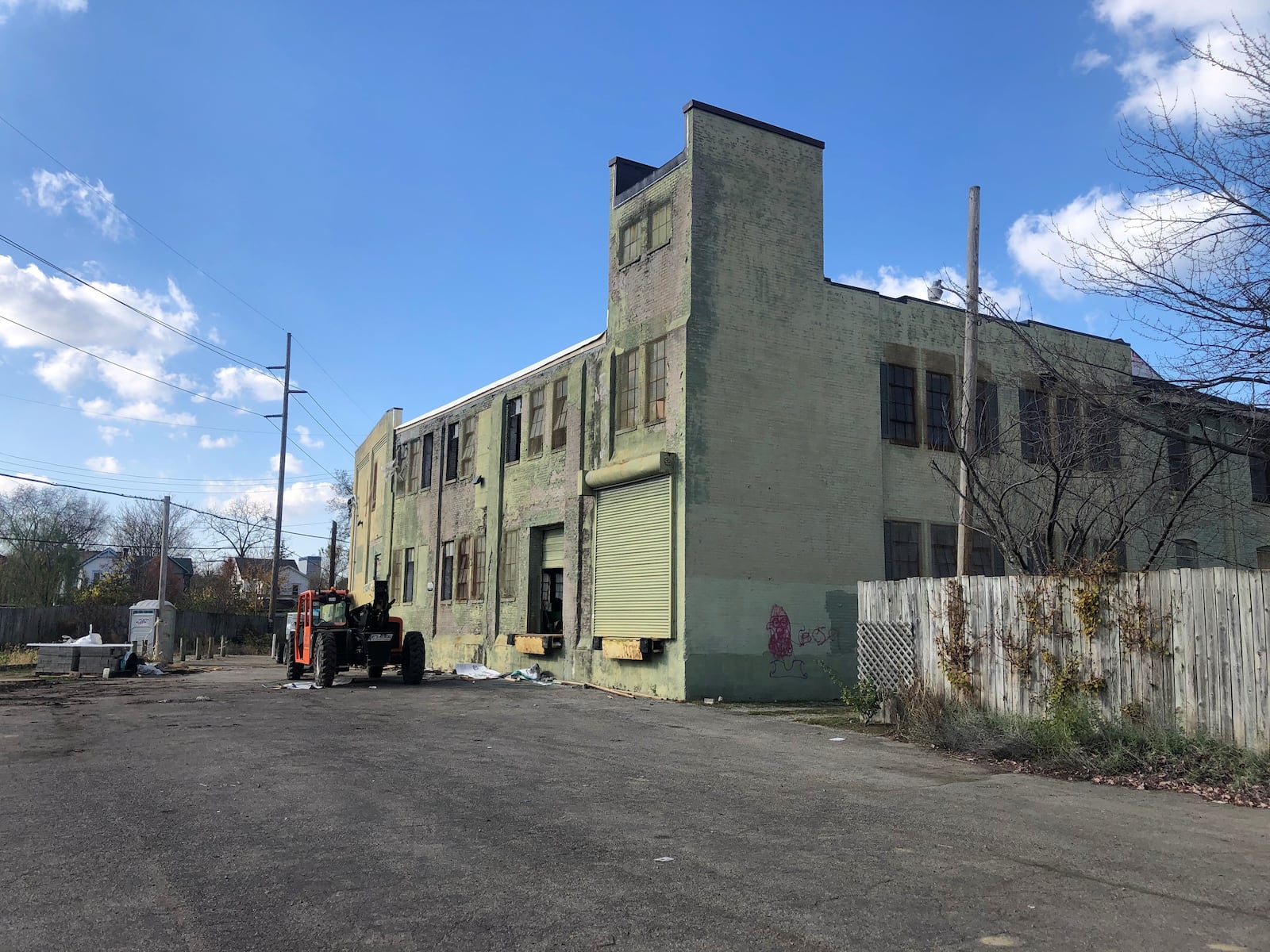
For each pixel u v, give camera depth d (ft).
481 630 89.10
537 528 81.61
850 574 66.28
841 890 18.65
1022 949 15.44
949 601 43.55
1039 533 50.70
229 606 216.54
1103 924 16.65
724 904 17.76
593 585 71.31
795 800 28.04
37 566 165.27
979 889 18.80
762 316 65.31
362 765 33.76
